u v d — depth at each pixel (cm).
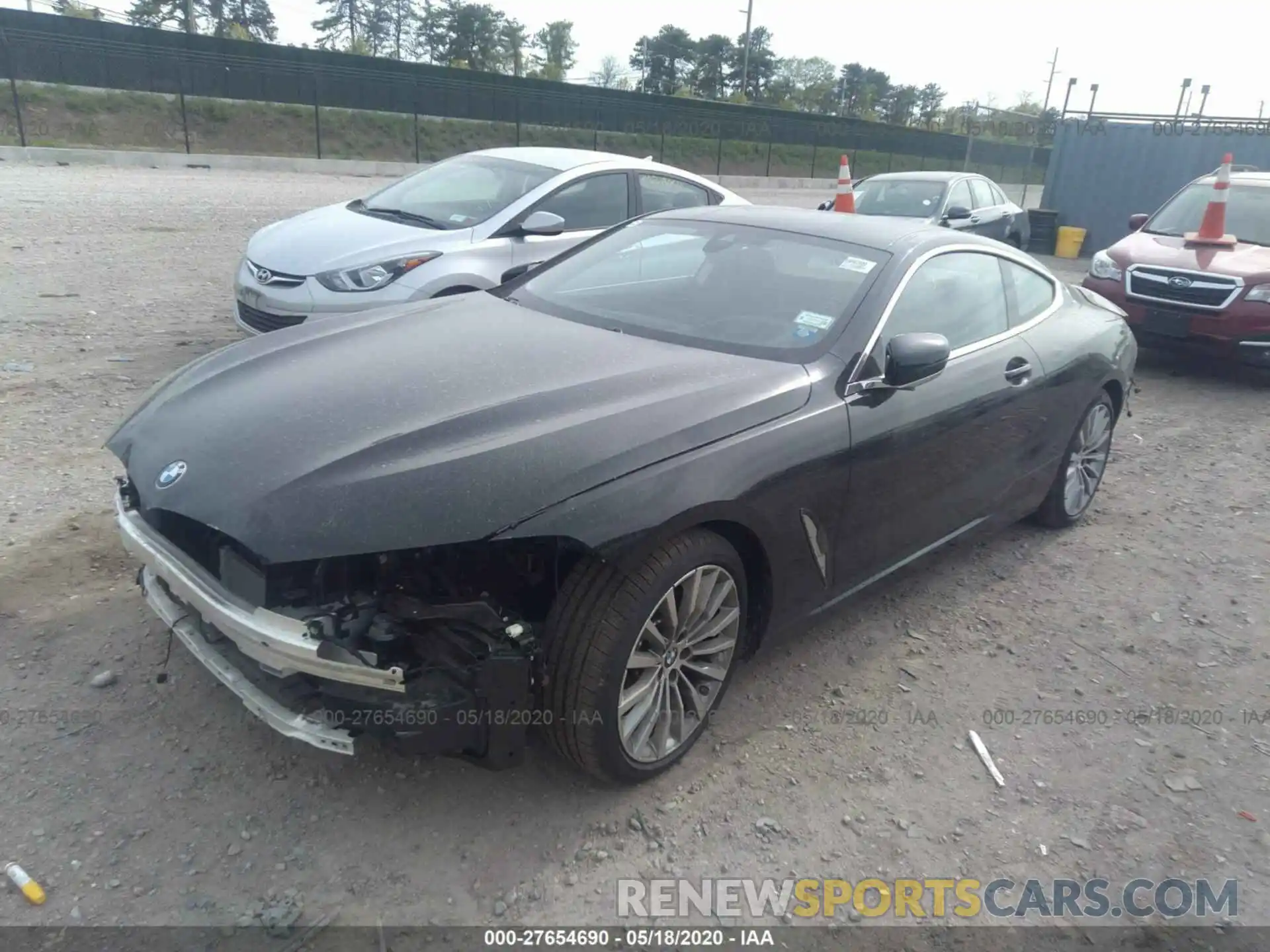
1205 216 890
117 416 562
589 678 266
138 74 2928
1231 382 866
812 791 302
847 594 364
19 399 579
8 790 274
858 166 4166
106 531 423
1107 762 327
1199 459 645
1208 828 299
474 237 645
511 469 259
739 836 281
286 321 609
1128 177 1669
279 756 297
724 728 330
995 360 411
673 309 379
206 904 244
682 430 288
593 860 268
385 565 261
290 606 256
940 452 378
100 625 354
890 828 290
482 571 273
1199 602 443
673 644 289
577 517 256
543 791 294
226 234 1283
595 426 280
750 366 332
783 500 308
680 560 278
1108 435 526
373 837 270
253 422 284
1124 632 413
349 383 305
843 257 386
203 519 253
